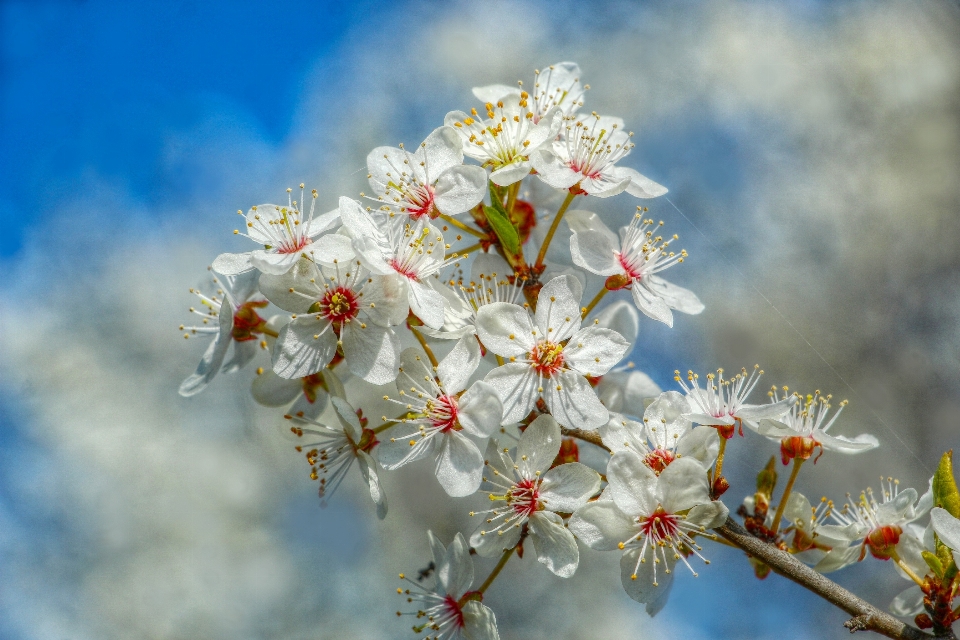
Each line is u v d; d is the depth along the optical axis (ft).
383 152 1.49
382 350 1.45
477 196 1.47
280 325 1.53
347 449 1.50
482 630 1.46
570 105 1.54
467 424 1.44
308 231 1.47
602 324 1.56
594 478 1.44
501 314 1.46
